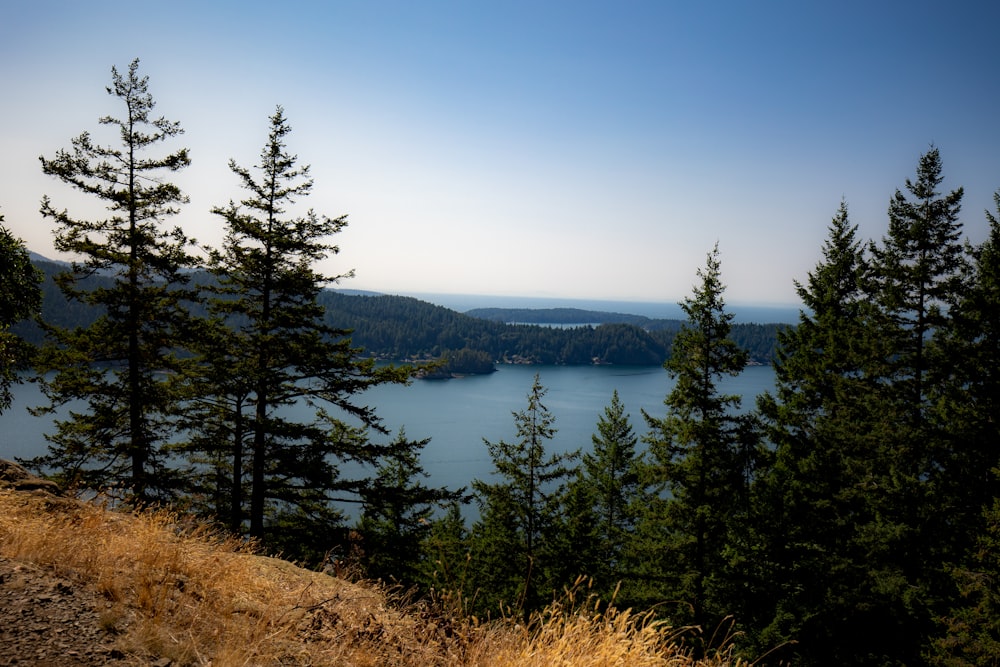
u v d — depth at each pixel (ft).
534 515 62.39
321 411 53.42
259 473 49.21
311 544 50.16
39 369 42.32
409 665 10.90
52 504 16.31
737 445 52.34
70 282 45.09
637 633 11.88
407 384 52.26
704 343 52.01
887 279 53.06
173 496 47.06
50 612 9.64
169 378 49.60
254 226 48.78
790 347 70.69
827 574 50.72
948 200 49.11
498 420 401.49
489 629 12.47
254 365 47.93
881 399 51.03
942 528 45.83
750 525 52.95
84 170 43.96
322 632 11.40
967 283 48.42
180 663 8.94
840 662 48.85
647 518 58.54
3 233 36.65
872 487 49.11
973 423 44.62
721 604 51.24
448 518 84.94
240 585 13.25
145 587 11.02
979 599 38.32
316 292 52.26
